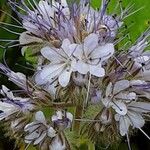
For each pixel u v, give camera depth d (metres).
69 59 0.06
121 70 0.06
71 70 0.06
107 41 0.06
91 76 0.06
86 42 0.06
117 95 0.06
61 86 0.06
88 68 0.06
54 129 0.06
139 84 0.06
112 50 0.06
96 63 0.06
